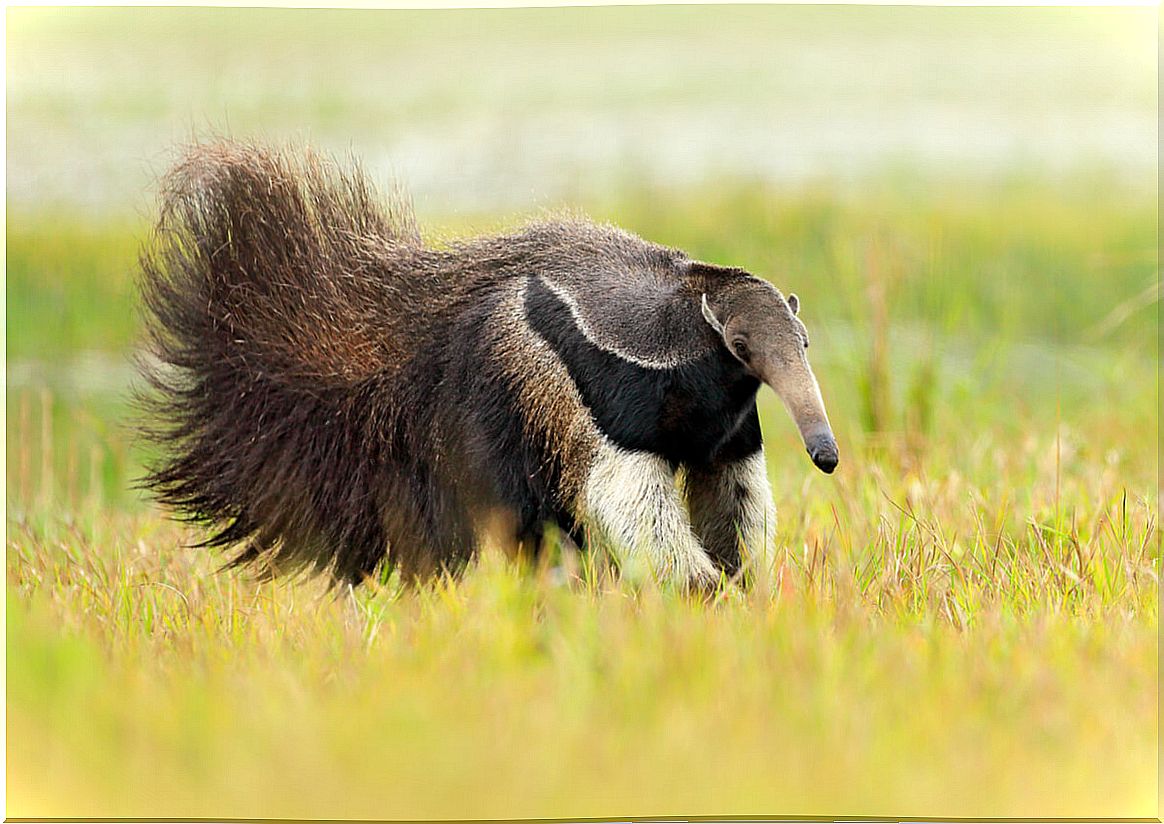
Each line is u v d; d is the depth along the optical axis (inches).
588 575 581.6
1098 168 1588.3
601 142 1535.4
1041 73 1609.3
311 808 439.5
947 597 582.6
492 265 624.1
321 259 647.8
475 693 460.4
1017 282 1328.7
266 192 647.1
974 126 1617.9
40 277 1250.0
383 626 558.3
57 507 885.2
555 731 442.0
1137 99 1599.4
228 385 650.8
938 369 955.3
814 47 1648.6
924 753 440.1
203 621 577.9
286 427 645.3
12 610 550.9
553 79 1512.1
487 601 531.5
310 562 657.0
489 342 609.6
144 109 1221.7
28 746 463.2
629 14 886.4
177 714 461.1
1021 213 1467.8
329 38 1250.0
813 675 466.3
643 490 574.6
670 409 576.4
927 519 685.3
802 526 716.7
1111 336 1273.4
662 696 456.1
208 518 671.1
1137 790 444.5
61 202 1250.0
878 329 932.0
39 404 1107.3
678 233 1417.3
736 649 483.5
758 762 436.5
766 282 575.5
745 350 557.3
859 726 445.1
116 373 1173.7
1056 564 624.1
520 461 605.0
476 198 1373.0
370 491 637.3
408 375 628.1
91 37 1052.5
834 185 1528.1
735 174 1535.4
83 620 574.6
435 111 1405.0
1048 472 800.3
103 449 1006.4
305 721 448.5
